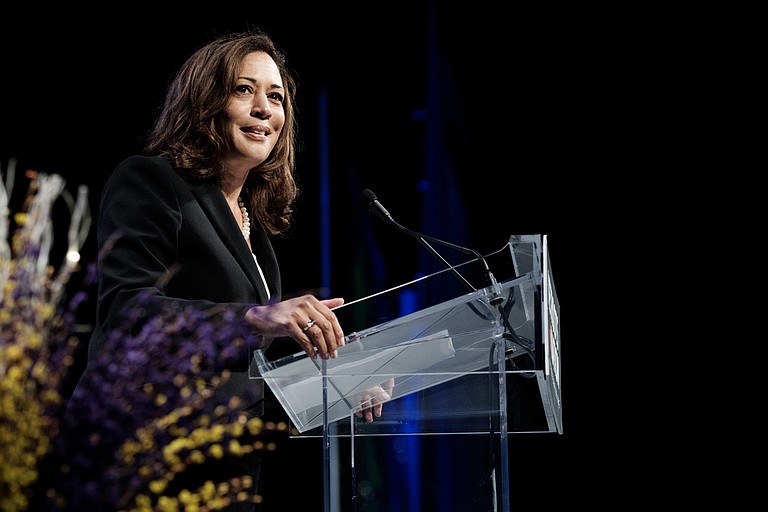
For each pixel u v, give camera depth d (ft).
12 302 17.65
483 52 65.36
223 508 25.40
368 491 23.30
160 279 26.08
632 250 62.28
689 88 62.08
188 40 59.98
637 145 62.90
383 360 23.32
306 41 65.77
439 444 23.36
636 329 61.57
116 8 59.36
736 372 60.03
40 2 58.65
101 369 19.77
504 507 22.71
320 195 65.46
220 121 29.89
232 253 28.30
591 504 60.49
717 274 60.95
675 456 60.03
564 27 64.34
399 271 64.85
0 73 57.93
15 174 56.59
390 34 65.82
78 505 18.01
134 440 18.99
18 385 17.35
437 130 65.41
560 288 62.64
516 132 64.75
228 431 21.74
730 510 58.90
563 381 61.77
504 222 64.34
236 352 24.26
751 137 60.90
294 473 59.31
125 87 58.80
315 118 65.98
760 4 60.75
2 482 17.29
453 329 23.21
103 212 27.43
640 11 63.00
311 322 23.22
